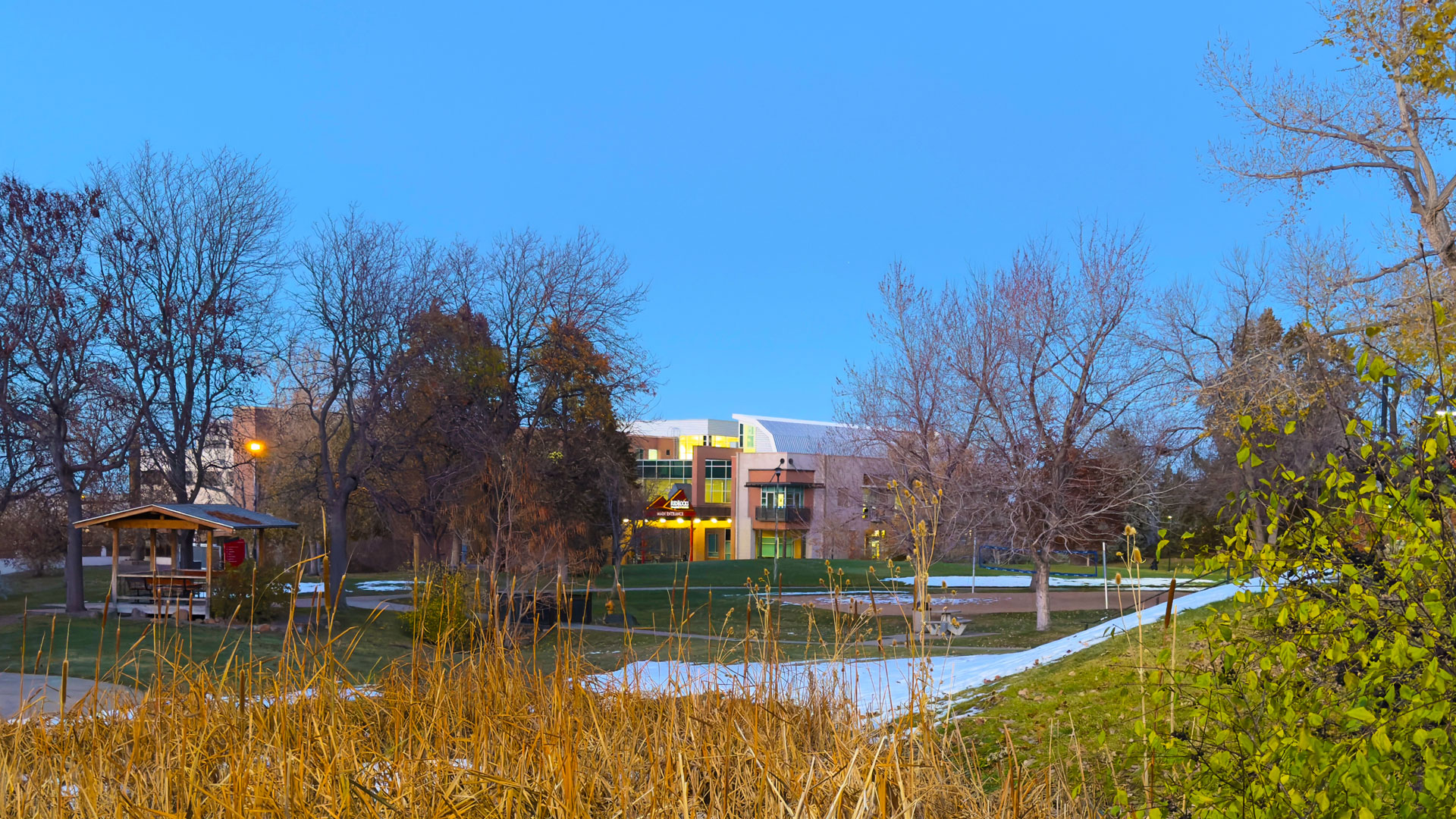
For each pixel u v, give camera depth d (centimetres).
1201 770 341
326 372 3083
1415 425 338
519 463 2442
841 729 432
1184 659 541
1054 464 2252
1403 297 1326
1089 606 2845
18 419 2281
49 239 2395
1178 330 3089
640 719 425
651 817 327
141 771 401
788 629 1552
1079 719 656
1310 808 296
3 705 805
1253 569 338
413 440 3033
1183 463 2614
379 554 4638
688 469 7100
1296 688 322
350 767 370
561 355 3322
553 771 348
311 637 465
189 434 2727
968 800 377
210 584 1988
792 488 7000
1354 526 331
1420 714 276
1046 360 2258
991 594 3356
